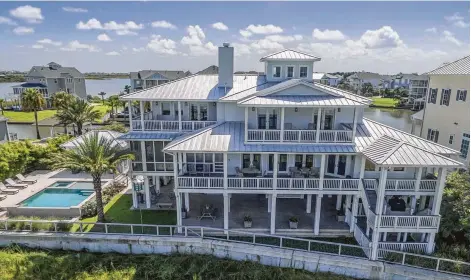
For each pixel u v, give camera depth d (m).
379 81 132.00
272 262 17.94
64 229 19.64
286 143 18.98
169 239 18.70
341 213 21.16
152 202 23.92
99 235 19.14
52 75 79.88
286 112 21.05
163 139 21.39
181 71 88.56
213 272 17.20
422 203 19.06
